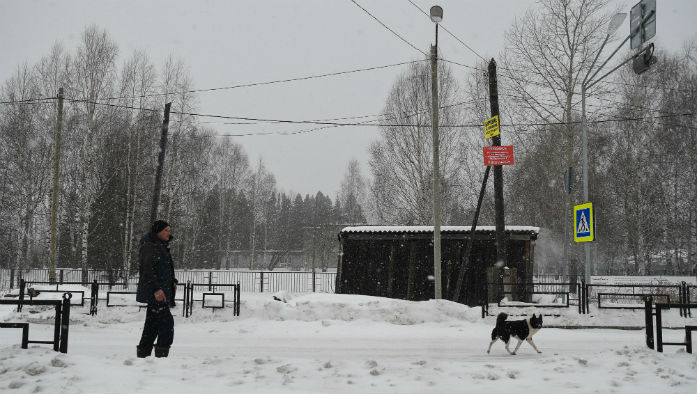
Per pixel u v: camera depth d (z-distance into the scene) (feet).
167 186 123.85
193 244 168.96
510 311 49.34
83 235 100.22
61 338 22.99
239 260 256.11
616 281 82.28
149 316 22.84
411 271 69.87
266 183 239.09
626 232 122.83
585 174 59.06
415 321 46.39
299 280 92.68
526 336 30.50
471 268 68.74
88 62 110.11
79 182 111.34
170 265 23.38
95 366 19.92
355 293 70.85
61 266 138.31
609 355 24.84
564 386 18.65
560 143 95.30
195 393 16.94
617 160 120.26
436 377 19.99
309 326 44.19
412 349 32.94
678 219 130.62
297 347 33.73
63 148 115.03
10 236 124.67
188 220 165.27
